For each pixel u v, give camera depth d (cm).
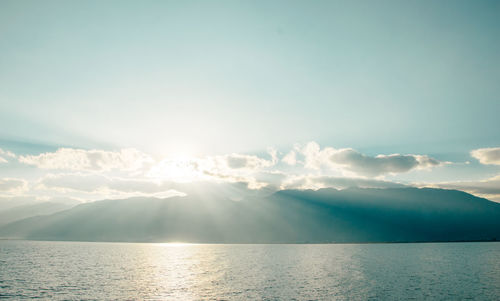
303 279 7519
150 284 6831
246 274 8588
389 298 5325
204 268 10269
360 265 10975
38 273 8388
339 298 5338
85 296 5512
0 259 12512
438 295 5553
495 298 5334
